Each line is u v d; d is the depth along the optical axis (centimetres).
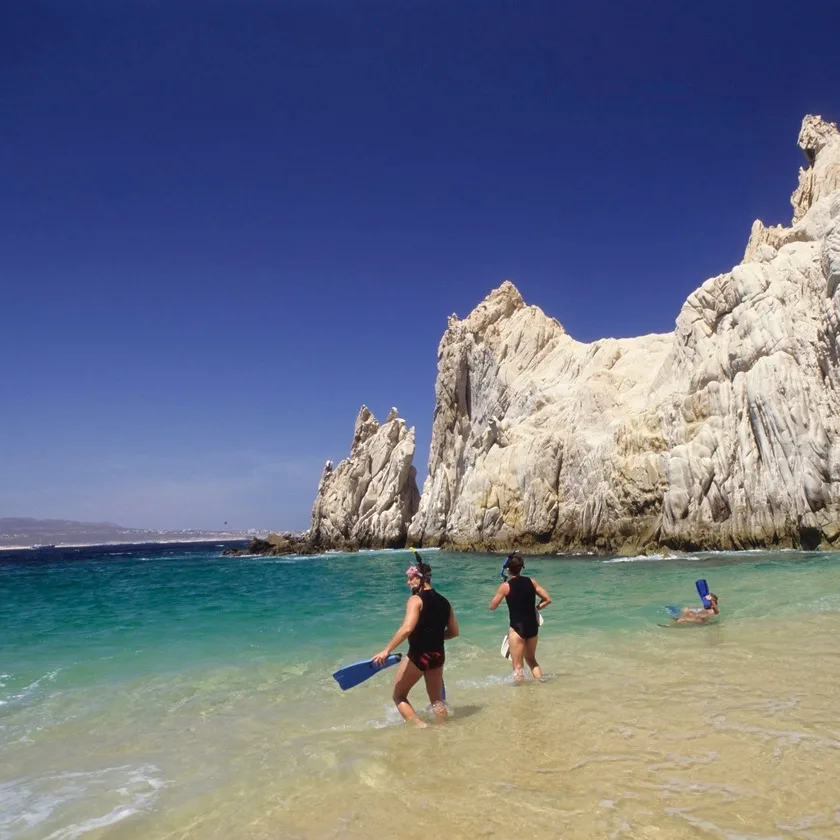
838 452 2745
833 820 403
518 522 4538
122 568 5381
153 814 488
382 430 7031
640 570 2527
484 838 407
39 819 486
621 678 809
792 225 4194
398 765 545
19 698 860
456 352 6038
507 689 793
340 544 6600
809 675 762
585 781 485
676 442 3459
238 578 3456
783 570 2084
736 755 518
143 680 951
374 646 1170
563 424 4553
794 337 3044
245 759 598
